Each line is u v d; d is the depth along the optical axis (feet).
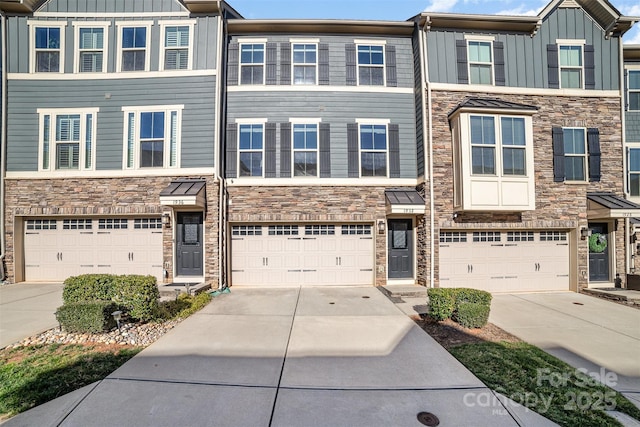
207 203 29.55
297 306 23.68
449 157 29.84
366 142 31.94
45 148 30.63
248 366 13.55
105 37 30.86
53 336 16.53
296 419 10.00
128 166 30.30
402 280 31.76
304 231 31.78
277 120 31.63
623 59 33.53
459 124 28.37
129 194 30.17
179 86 30.42
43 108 30.66
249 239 31.60
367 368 13.50
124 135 30.42
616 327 19.72
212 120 30.25
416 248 31.71
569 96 30.99
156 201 30.01
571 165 30.78
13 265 30.66
